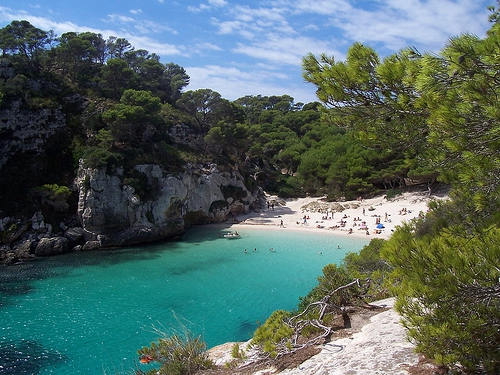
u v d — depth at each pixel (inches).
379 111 332.5
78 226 2223.2
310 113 4758.9
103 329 1109.7
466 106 247.8
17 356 949.8
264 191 3582.7
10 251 1918.1
